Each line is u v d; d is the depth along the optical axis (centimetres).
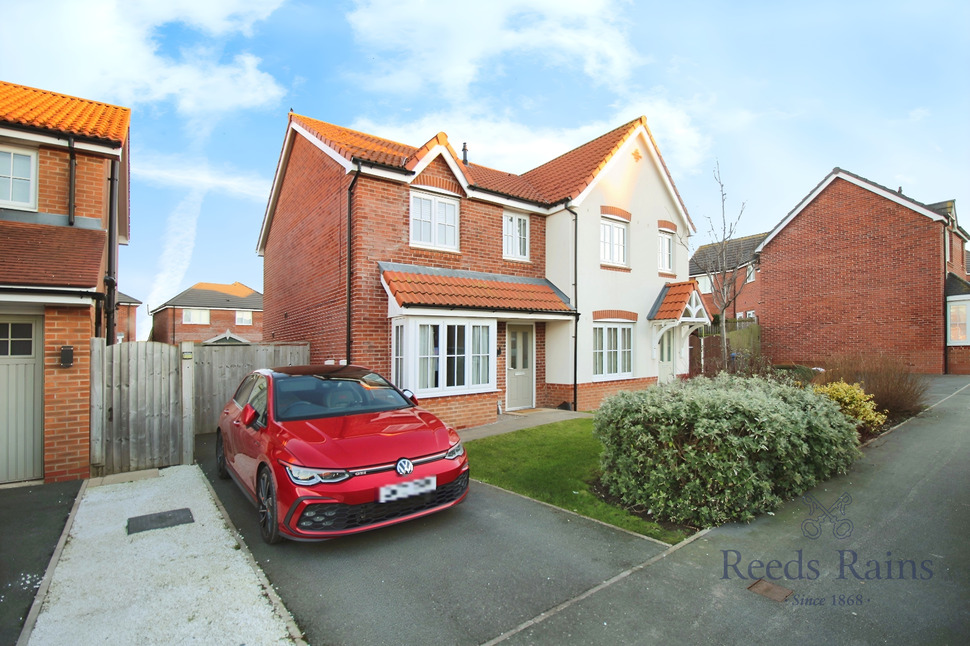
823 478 601
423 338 935
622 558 411
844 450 610
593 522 492
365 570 395
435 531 470
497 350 1130
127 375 712
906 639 300
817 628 312
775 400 590
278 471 430
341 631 315
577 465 673
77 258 679
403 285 927
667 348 1503
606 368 1278
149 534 470
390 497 429
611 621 322
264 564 408
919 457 688
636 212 1368
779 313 2230
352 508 419
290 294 1340
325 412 527
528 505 540
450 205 1105
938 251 1783
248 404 580
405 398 595
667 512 496
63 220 770
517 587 366
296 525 411
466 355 991
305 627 320
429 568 396
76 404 664
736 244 2566
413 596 355
